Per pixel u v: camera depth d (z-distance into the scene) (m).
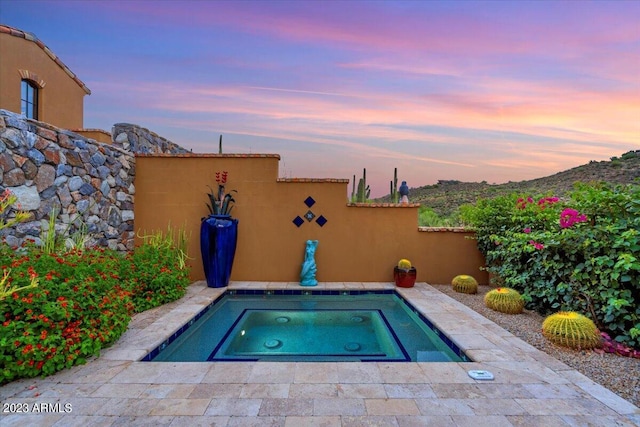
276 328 4.63
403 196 8.00
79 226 5.21
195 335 4.32
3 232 3.94
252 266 6.79
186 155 6.73
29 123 4.32
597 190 4.03
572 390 2.64
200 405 2.39
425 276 6.82
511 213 5.96
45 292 2.93
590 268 3.81
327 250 6.80
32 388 2.60
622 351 3.30
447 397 2.53
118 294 3.75
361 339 4.24
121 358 3.17
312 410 2.33
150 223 6.79
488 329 4.03
